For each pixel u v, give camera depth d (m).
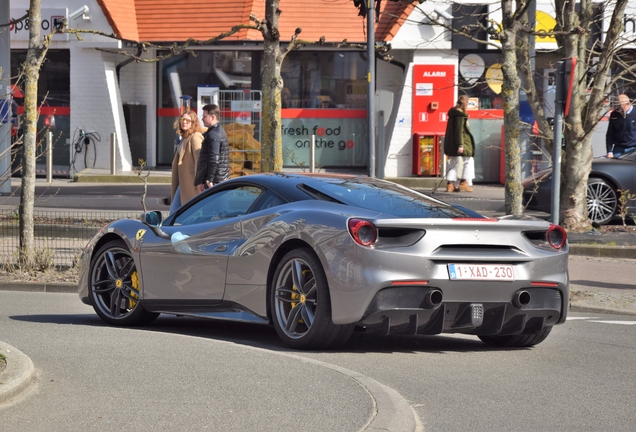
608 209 29.14
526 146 35.31
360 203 12.48
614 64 33.88
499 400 9.89
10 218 26.17
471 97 42.44
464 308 11.83
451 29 21.81
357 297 11.43
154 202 32.31
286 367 10.57
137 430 7.95
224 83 44.28
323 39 22.67
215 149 20.39
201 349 11.69
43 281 19.50
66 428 7.95
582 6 26.22
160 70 44.62
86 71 43.25
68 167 44.00
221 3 42.38
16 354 10.30
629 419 9.24
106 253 14.89
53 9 42.50
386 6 42.34
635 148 30.09
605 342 13.97
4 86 33.88
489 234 11.96
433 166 41.91
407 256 11.48
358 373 10.31
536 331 12.67
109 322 14.82
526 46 26.28
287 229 12.28
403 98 42.44
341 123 44.41
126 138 44.28
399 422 8.39
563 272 12.49
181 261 13.69
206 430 8.01
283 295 12.38
